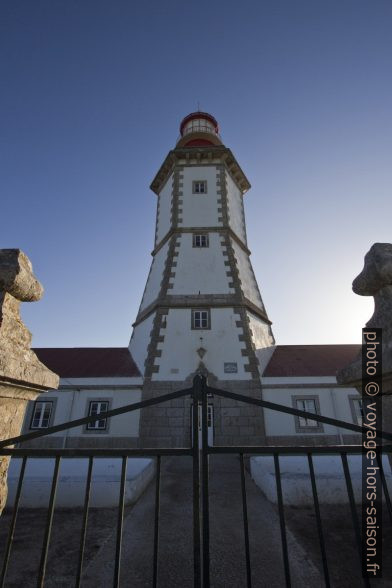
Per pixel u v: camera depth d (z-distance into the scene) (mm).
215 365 14531
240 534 5270
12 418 2637
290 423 13664
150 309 16688
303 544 4848
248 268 19141
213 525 5672
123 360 16891
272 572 4062
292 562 4289
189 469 10492
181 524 5715
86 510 2342
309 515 6152
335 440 13461
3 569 2168
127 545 4844
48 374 2930
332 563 4250
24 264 2758
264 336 17250
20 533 5297
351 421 13852
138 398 14203
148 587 3752
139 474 7590
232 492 7832
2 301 2576
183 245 17875
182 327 15406
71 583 3793
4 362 2287
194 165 20672
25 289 2738
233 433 13258
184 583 3840
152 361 14672
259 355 15609
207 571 2221
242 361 14664
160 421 13469
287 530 5398
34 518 6062
